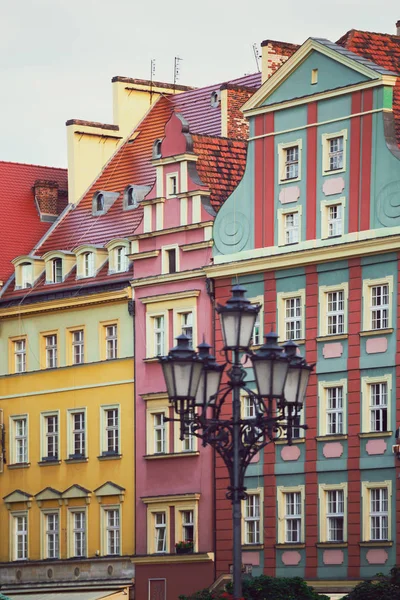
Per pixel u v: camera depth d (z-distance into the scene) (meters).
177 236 92.88
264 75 94.75
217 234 90.62
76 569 97.25
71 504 98.38
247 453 55.03
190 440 92.12
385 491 82.88
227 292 90.12
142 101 109.25
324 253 85.38
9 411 102.25
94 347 97.88
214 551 89.75
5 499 101.69
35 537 100.06
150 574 93.00
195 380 55.06
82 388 98.25
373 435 83.31
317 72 86.88
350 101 85.25
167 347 93.19
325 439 85.19
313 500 85.56
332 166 86.00
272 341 55.28
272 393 54.78
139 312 94.94
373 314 84.00
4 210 108.06
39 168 112.00
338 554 84.12
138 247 95.19
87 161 107.25
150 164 104.31
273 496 87.19
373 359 83.69
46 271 101.56
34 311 101.12
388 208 83.00
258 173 89.06
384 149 83.50
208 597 72.31
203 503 90.69
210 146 94.12
